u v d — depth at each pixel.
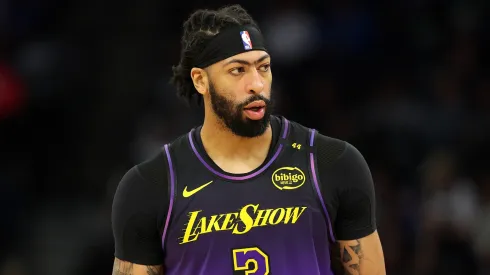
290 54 33.00
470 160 29.39
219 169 9.67
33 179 32.19
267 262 9.48
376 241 10.00
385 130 30.47
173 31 34.41
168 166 9.80
